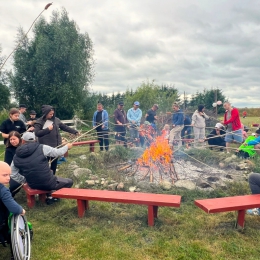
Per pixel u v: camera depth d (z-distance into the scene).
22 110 8.96
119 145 7.88
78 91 21.25
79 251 3.44
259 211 4.38
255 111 27.16
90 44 22.55
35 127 5.81
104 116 9.78
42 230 4.02
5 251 3.51
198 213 4.46
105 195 4.23
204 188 5.44
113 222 4.18
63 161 7.91
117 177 6.00
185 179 5.91
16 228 3.02
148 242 3.64
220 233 3.79
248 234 3.77
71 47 21.08
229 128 8.74
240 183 5.52
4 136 6.28
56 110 20.66
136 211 4.52
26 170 4.49
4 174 3.06
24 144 4.62
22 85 21.02
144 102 16.00
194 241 3.60
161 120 10.65
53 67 20.92
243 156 7.75
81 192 4.44
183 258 3.25
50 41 20.83
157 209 4.23
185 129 10.82
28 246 3.28
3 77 18.16
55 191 4.61
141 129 8.82
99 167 6.93
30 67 20.89
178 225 4.04
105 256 3.32
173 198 4.04
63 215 4.50
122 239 3.70
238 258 3.25
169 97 15.87
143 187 5.48
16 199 5.30
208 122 12.88
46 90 20.62
